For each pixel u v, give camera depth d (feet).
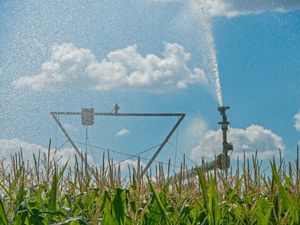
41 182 24.00
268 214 19.31
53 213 20.01
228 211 21.65
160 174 21.68
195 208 21.72
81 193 23.44
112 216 18.69
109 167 21.65
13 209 20.88
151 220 19.80
